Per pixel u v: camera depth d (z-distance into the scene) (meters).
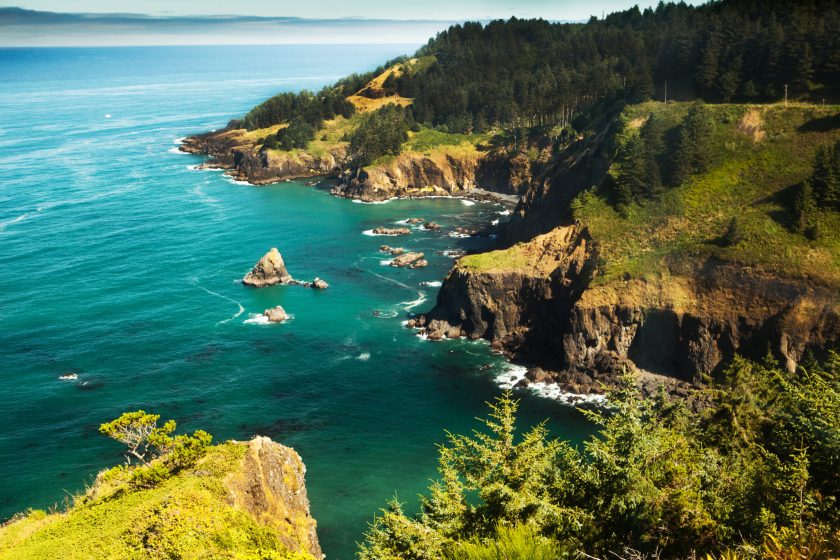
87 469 72.31
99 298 122.38
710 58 133.38
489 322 108.38
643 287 94.94
